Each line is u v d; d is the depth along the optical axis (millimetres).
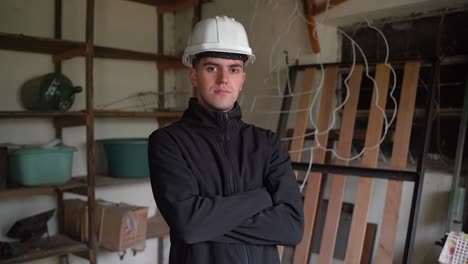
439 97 1959
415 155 2027
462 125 1732
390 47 2096
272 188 1217
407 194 2029
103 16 2658
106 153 2541
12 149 2027
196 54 1176
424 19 1982
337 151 1988
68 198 2527
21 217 2355
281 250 2047
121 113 2371
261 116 2449
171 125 1233
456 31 1887
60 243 2215
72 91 2234
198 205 1075
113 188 2752
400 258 2047
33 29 2367
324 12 2139
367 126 1976
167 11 2896
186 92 2957
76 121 2252
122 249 2199
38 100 2162
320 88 2109
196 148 1171
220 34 1152
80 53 2184
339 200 1924
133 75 2838
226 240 1101
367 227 2055
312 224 1976
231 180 1162
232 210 1093
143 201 2920
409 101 1820
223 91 1159
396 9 1946
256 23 2463
